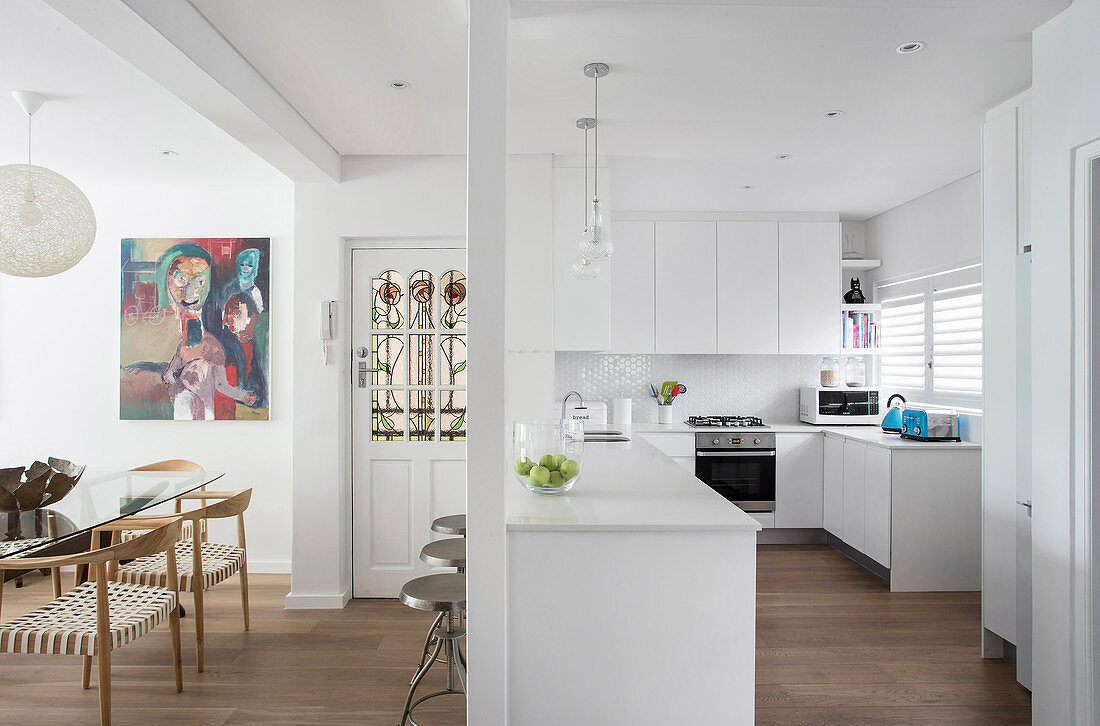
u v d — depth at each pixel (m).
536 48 2.69
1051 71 2.33
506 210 2.13
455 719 2.80
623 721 2.19
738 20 2.27
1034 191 2.44
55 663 3.34
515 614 2.17
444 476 4.30
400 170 4.13
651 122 3.55
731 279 5.56
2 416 4.82
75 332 4.82
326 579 4.09
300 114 3.42
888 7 2.20
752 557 2.19
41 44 2.62
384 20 2.45
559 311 4.31
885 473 4.35
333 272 4.13
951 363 4.71
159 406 4.80
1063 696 2.31
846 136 3.76
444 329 4.29
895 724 2.71
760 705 2.86
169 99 3.18
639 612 2.18
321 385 4.12
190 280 4.80
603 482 2.85
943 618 3.85
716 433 5.31
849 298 5.71
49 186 3.05
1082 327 2.24
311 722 2.77
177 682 3.03
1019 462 3.08
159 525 3.37
